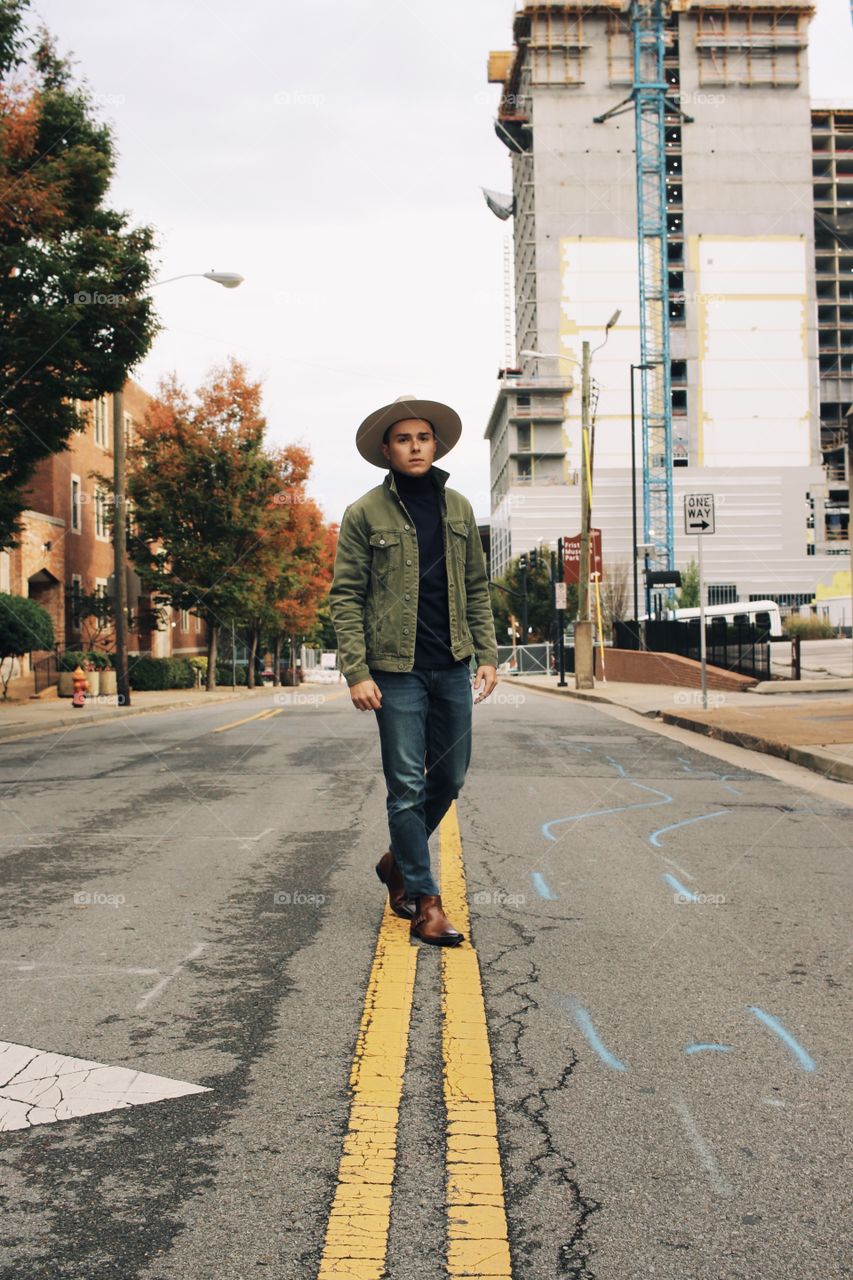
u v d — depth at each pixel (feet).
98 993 13.60
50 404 58.13
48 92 55.88
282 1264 7.57
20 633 95.55
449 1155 9.18
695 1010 12.85
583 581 99.35
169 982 14.03
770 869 21.17
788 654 128.06
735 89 408.05
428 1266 7.52
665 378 375.04
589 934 16.31
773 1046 11.70
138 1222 8.15
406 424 15.70
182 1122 9.87
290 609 163.02
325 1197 8.48
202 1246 7.80
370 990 13.64
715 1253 7.70
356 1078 10.85
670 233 407.03
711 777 35.94
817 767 37.22
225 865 21.67
